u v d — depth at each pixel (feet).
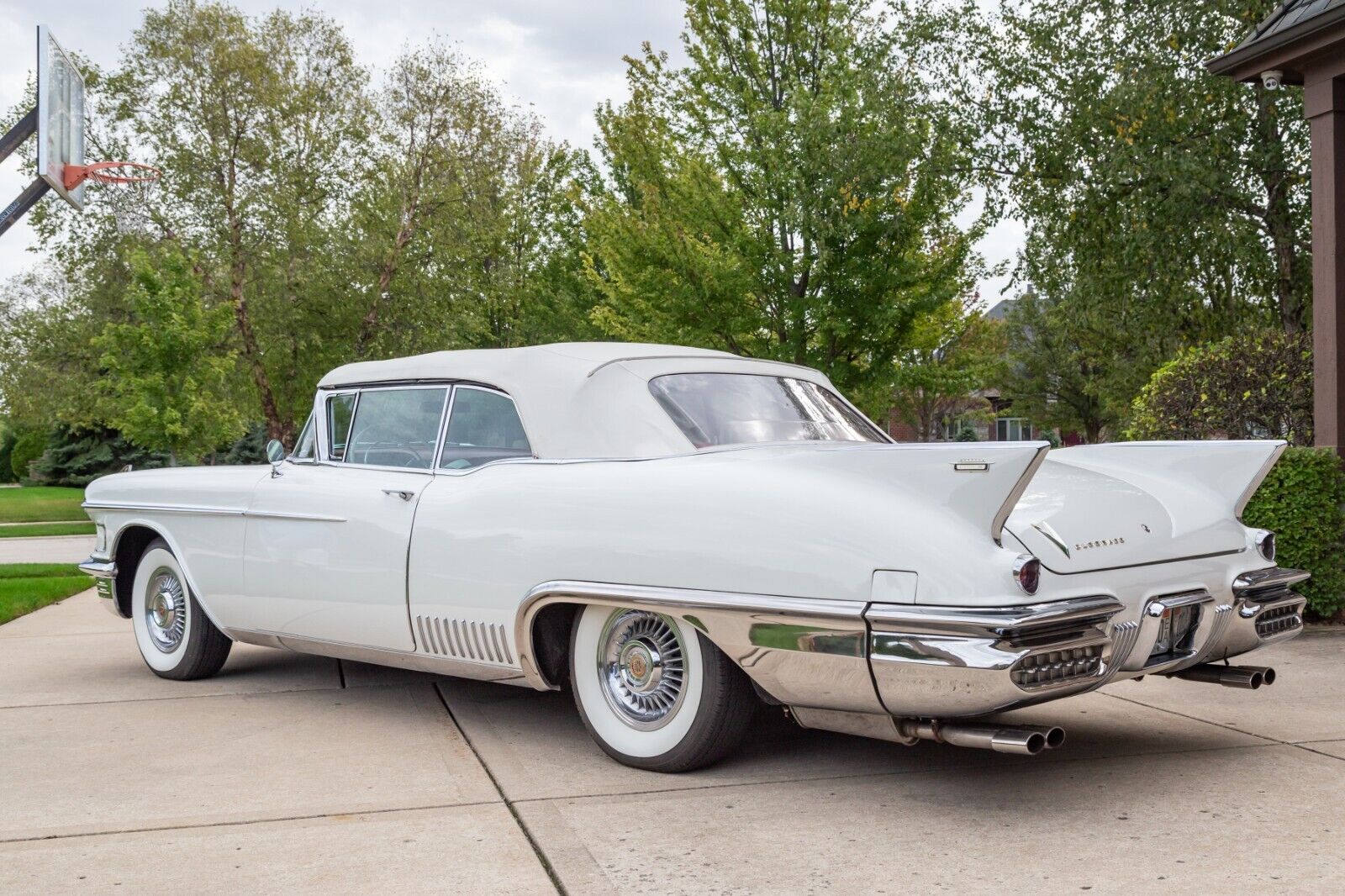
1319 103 25.62
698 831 10.69
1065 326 53.67
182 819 11.31
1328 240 24.93
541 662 13.71
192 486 18.15
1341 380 24.38
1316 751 13.38
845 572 10.66
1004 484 10.19
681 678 12.44
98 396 95.55
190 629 18.44
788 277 49.57
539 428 13.85
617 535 12.35
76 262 92.94
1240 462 13.58
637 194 66.74
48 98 52.03
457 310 95.81
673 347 15.03
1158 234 44.60
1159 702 16.19
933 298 49.26
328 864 9.96
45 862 10.11
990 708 10.11
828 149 47.52
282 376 96.02
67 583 35.55
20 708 16.79
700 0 50.29
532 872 9.69
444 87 94.79
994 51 49.11
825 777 12.52
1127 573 11.42
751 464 11.89
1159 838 10.31
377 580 14.96
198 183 89.92
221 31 91.15
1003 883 9.23
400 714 16.08
